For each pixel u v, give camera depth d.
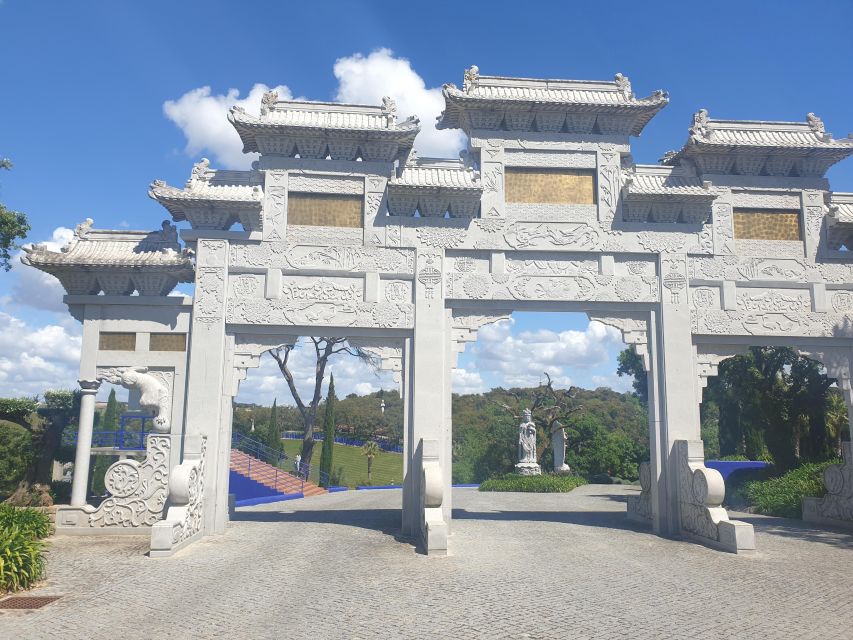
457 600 8.86
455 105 15.74
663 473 15.14
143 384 14.62
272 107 15.68
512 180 15.86
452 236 15.45
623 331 15.77
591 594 9.29
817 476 18.98
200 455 13.81
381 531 15.01
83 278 15.28
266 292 15.01
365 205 15.44
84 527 14.10
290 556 11.95
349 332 15.16
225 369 14.88
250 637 7.24
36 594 9.12
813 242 16.14
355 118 15.77
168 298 15.05
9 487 20.16
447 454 14.78
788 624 7.87
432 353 14.97
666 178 16.34
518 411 44.16
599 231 15.67
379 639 7.18
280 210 15.29
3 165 18.47
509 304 15.46
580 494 28.70
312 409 37.38
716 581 10.17
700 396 15.62
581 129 16.02
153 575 10.32
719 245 15.91
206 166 15.57
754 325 15.71
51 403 28.22
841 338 15.89
